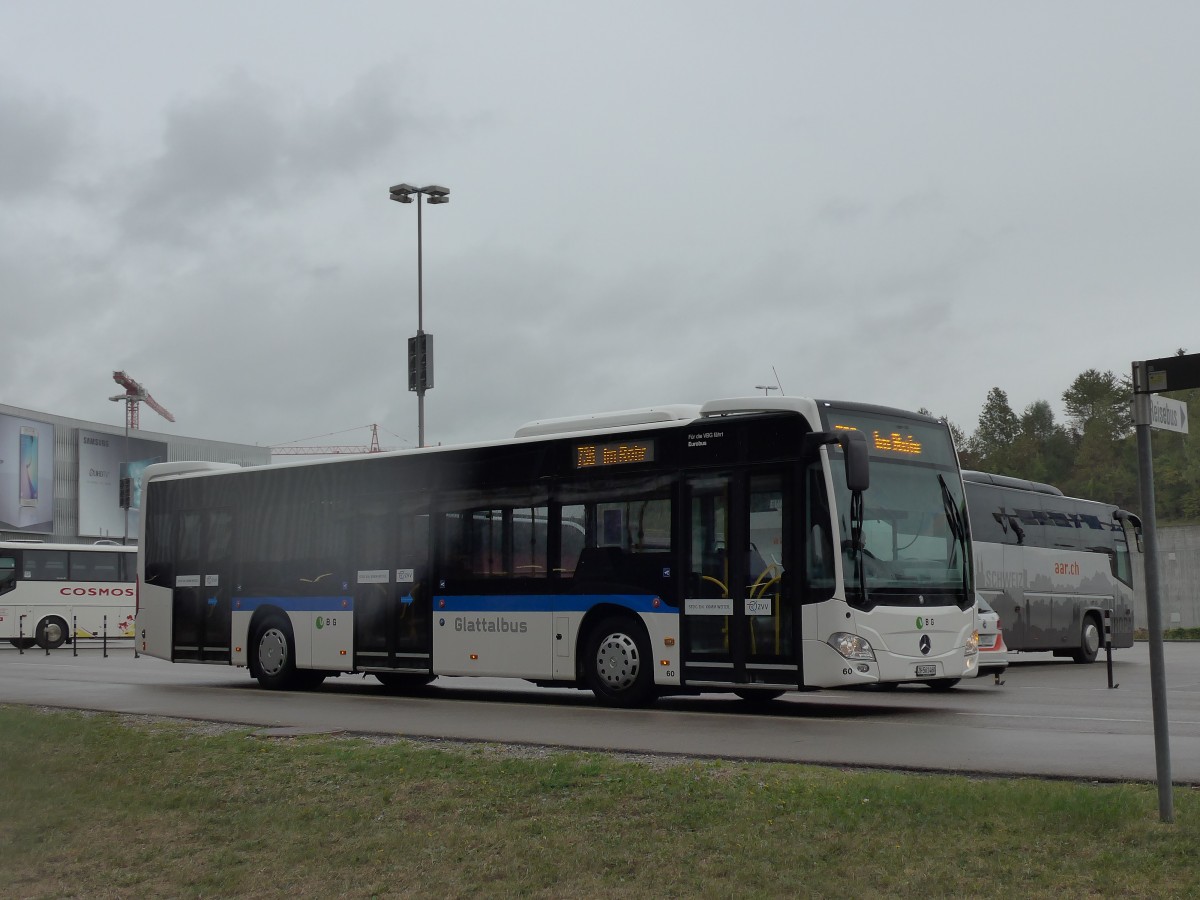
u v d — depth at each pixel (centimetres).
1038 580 3192
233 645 2316
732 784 969
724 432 1730
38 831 949
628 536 1802
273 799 1023
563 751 1233
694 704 1859
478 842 841
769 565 1664
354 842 867
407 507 2078
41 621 4959
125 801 1040
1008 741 1270
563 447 1894
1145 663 3422
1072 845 739
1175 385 774
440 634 2003
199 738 1368
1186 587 6306
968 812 823
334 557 2170
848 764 1095
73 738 1384
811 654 1616
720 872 735
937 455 1756
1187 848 713
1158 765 782
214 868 827
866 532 1638
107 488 10312
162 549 2467
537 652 1880
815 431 1638
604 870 759
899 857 735
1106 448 10862
